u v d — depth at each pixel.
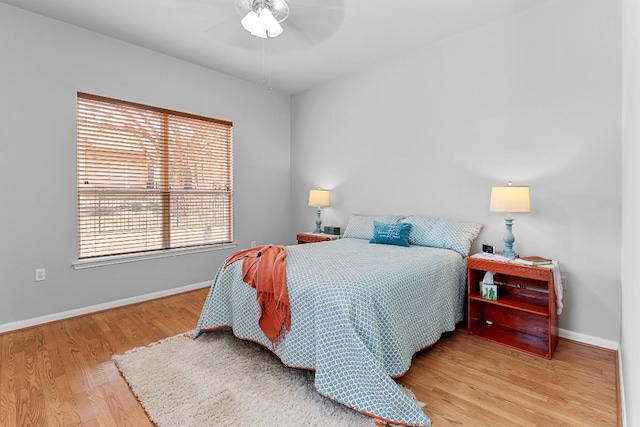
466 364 2.13
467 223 3.00
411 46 3.35
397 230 3.12
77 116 2.98
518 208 2.45
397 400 1.56
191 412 1.63
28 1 2.57
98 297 3.13
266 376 1.97
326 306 1.76
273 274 2.08
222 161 4.14
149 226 3.51
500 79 2.84
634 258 1.25
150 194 3.51
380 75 3.75
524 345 2.39
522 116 2.73
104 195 3.19
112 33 3.07
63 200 2.91
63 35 2.88
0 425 1.55
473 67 3.00
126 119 3.30
